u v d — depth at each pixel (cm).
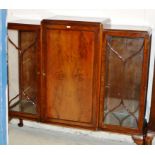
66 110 232
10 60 246
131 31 206
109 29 210
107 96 230
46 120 240
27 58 243
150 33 220
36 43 229
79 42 213
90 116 228
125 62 219
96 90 221
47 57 224
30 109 249
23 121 296
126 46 215
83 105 227
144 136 233
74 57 218
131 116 228
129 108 228
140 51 213
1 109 69
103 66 217
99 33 207
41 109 239
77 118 231
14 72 248
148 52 209
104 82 221
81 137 277
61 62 222
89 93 223
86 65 217
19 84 250
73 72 221
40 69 230
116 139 271
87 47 212
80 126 232
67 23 212
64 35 215
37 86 236
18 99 252
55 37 218
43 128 292
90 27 207
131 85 223
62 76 225
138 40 212
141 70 216
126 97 227
